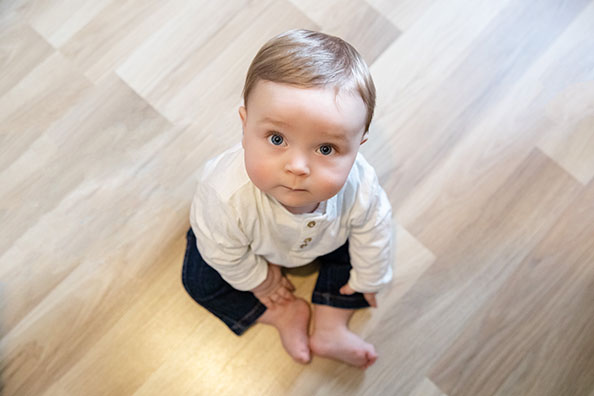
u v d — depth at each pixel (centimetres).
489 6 118
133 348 100
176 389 99
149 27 111
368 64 113
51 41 109
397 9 116
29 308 99
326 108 57
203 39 112
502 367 103
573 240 109
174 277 103
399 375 103
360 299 100
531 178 111
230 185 73
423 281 106
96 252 102
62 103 107
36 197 103
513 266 108
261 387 101
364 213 80
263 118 59
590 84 115
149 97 108
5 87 106
